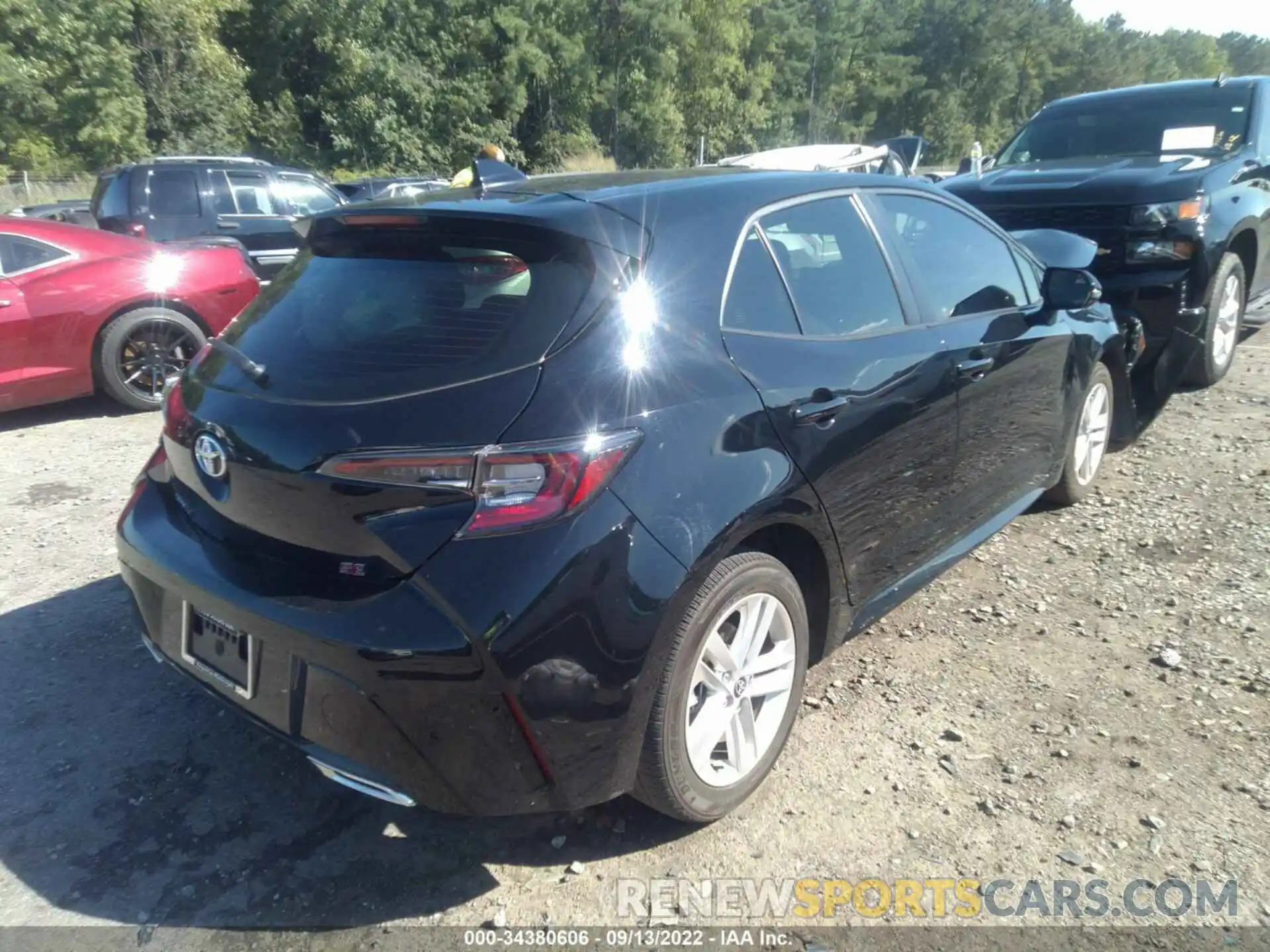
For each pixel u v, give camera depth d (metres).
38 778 3.05
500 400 2.29
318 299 2.77
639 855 2.70
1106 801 2.82
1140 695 3.32
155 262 7.13
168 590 2.72
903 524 3.34
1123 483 5.17
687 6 53.09
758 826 2.78
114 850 2.74
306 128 43.62
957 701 3.33
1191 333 5.92
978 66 79.25
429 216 2.65
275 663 2.43
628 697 2.36
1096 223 5.96
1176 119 7.12
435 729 2.27
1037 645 3.67
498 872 2.65
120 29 33.94
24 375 6.59
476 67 43.59
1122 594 4.04
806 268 3.09
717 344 2.68
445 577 2.21
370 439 2.28
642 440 2.39
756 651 2.79
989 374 3.68
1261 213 6.48
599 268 2.51
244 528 2.56
